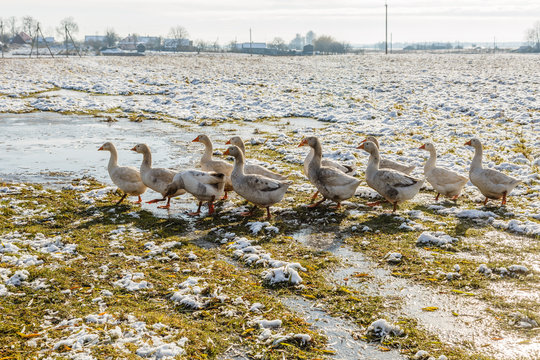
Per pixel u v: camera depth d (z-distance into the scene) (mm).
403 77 43531
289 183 9891
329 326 5988
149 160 10844
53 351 5332
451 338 5688
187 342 5543
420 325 5973
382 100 29609
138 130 21125
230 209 10750
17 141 18406
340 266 7703
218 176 10195
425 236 8602
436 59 75375
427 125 21203
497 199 11016
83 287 6906
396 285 7039
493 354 5355
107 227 9422
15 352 5301
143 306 6410
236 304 6469
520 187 11898
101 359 5148
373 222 9742
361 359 5328
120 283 7035
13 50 124188
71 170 14172
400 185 10008
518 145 16594
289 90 34781
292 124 22750
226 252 8289
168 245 8484
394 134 19453
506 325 5934
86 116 24750
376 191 10664
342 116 24250
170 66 55031
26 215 10008
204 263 7773
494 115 22703
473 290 6848
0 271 7176
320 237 8977
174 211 10664
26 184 12375
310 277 7281
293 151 16438
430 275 7316
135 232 9195
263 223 9492
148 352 5289
